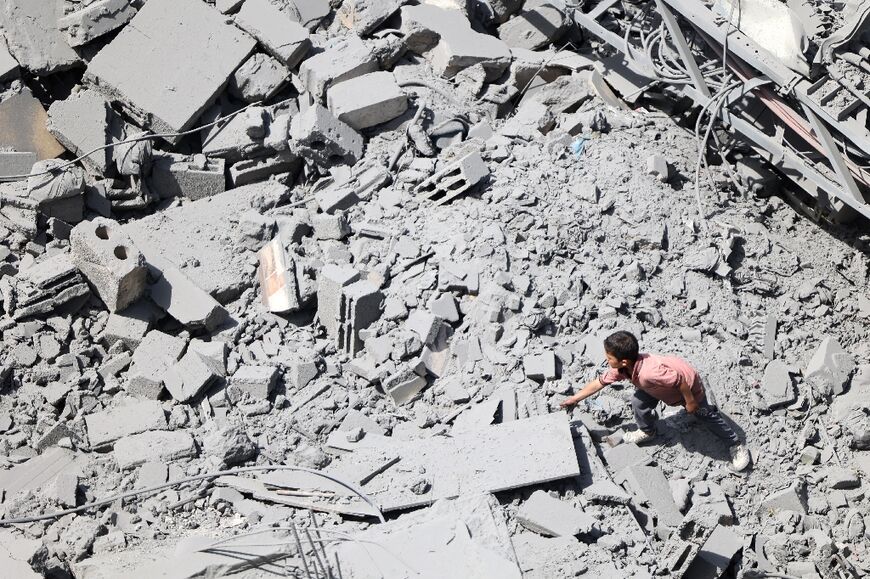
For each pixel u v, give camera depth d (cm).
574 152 2931
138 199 2872
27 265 2672
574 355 2511
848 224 3008
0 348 2484
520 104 3228
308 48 3100
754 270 2792
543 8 3369
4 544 2064
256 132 2936
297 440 2370
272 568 1988
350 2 3228
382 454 2273
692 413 2345
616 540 2142
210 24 3038
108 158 2836
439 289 2584
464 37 3195
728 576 2236
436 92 3108
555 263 2656
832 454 2464
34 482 2267
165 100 2948
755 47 2856
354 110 2939
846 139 2836
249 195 2892
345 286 2531
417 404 2456
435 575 1953
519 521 2183
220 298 2666
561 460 2233
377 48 3106
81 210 2789
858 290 2852
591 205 2773
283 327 2609
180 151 3009
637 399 2320
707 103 2953
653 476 2330
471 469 2234
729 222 2892
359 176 2903
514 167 2848
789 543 2283
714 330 2628
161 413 2380
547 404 2414
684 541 2169
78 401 2428
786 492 2361
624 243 2742
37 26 3030
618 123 3078
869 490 2417
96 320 2578
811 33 2839
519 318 2541
